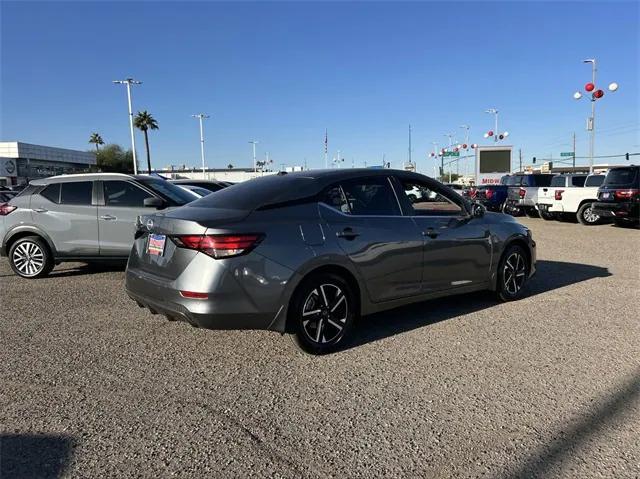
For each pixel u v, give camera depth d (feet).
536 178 71.51
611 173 48.49
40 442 9.98
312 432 10.34
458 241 17.76
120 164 306.76
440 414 11.05
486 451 9.62
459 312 18.97
